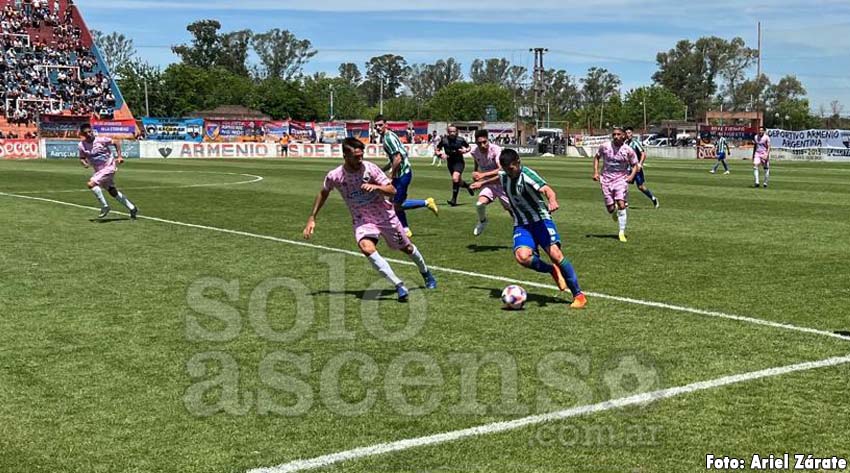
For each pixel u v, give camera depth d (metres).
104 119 58.78
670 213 18.27
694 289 9.41
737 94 135.50
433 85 163.12
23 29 60.28
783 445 4.86
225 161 47.75
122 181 28.31
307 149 58.50
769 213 18.30
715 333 7.38
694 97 140.62
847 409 5.43
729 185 28.31
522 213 8.62
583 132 97.12
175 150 53.62
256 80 130.62
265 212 17.78
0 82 57.50
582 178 32.25
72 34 62.12
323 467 4.55
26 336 7.21
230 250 12.22
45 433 5.04
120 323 7.68
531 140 76.06
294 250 12.24
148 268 10.66
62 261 11.16
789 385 5.91
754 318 7.97
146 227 15.00
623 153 13.45
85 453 4.75
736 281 9.91
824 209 19.27
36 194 22.28
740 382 5.97
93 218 16.52
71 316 7.96
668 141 81.62
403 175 13.81
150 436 5.00
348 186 8.73
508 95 120.69
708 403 5.54
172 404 5.54
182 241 13.16
